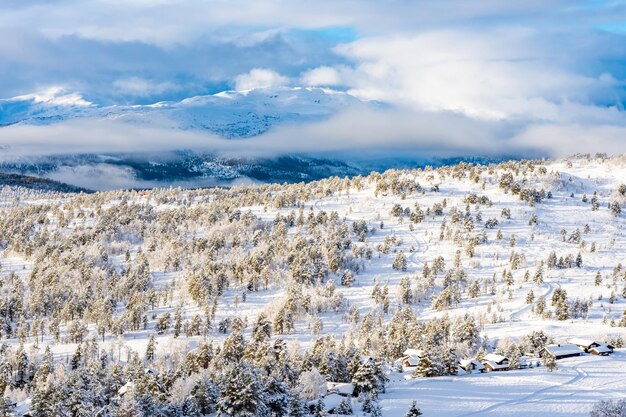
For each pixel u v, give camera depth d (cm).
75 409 12706
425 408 13288
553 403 13512
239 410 11569
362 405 13212
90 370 16488
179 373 14962
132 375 15412
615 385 14862
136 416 11825
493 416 12719
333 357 15800
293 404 12388
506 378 15662
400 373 16975
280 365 14900
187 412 12862
